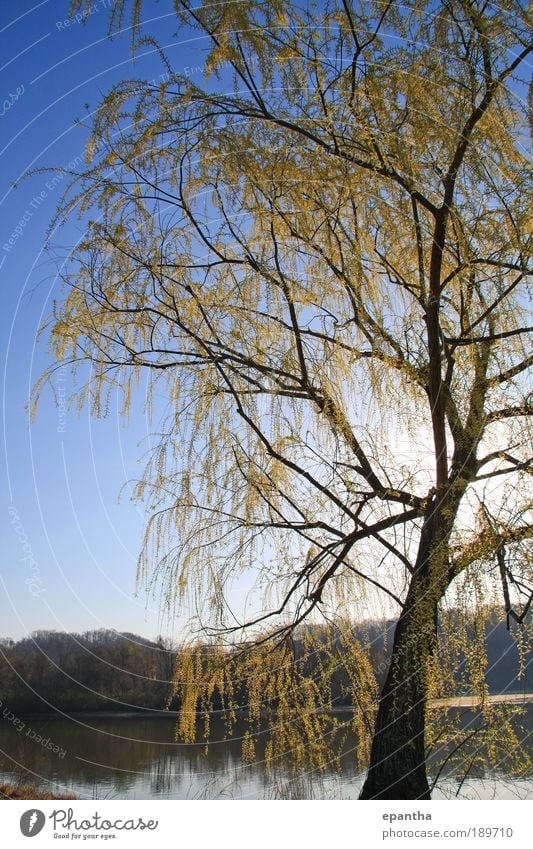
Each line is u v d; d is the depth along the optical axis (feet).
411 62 12.11
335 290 13.65
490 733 11.70
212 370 13.08
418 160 12.67
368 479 13.17
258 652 12.91
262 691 12.86
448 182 12.35
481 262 12.35
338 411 12.80
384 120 12.17
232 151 12.71
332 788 12.37
